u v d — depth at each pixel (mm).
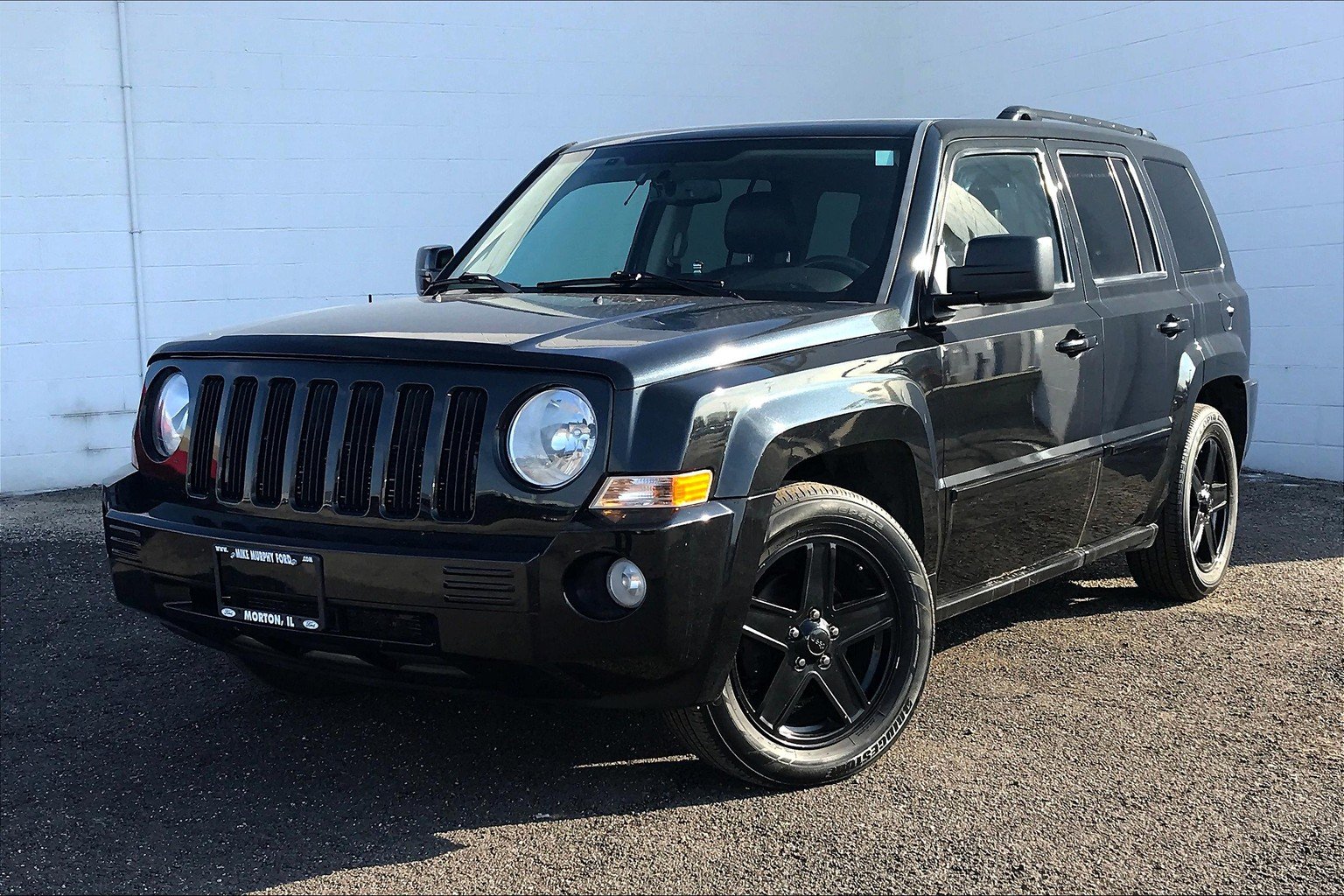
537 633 2967
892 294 3738
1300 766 3604
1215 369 5344
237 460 3354
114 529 3520
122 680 4555
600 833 3205
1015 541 4207
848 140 4188
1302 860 3039
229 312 9016
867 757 3529
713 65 10477
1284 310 8602
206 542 3277
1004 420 4023
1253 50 8633
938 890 2902
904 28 11352
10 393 8461
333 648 3193
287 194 9109
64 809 3453
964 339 3859
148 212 8734
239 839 3236
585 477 2969
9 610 5484
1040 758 3662
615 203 4336
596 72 10008
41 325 8508
